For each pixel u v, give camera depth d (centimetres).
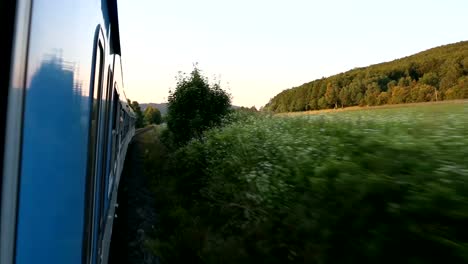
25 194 137
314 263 431
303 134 655
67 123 188
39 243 152
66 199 189
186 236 691
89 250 264
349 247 369
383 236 322
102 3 338
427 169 321
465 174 286
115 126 765
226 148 973
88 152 242
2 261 122
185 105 1636
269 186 543
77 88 209
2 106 124
